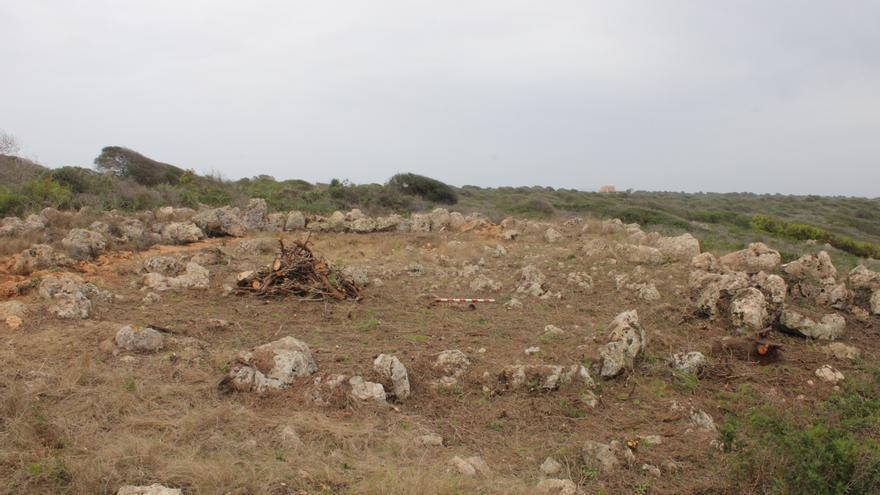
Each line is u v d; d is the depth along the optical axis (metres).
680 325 8.42
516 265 12.46
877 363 7.41
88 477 3.78
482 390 5.88
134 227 14.00
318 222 17.59
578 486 4.31
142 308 8.34
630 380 6.36
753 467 4.48
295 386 5.57
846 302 9.21
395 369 5.73
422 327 7.98
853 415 5.93
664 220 24.48
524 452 4.84
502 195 44.09
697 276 9.79
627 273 11.16
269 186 27.16
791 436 4.61
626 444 4.97
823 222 36.22
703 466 4.72
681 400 6.07
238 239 15.43
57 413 4.75
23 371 5.57
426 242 15.79
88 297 8.41
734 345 7.45
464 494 3.90
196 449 4.32
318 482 4.02
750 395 6.27
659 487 4.39
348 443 4.62
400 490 3.84
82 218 14.16
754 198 57.50
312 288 9.42
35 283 8.70
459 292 10.34
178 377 5.72
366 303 9.32
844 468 4.27
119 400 5.04
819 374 6.88
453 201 30.78
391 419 5.18
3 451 4.04
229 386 5.48
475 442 4.97
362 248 14.81
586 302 9.66
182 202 19.41
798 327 8.19
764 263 10.33
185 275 10.01
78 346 6.36
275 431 4.75
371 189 26.61
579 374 6.12
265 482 3.92
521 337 7.64
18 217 14.22
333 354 6.50
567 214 27.03
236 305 8.83
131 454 4.16
